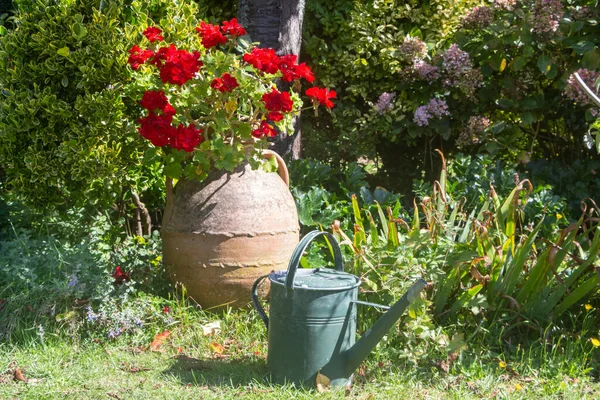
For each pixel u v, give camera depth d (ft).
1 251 14.40
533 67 19.97
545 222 16.48
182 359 12.19
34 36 13.70
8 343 12.37
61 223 15.96
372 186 22.44
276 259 13.67
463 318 13.21
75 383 11.06
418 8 21.01
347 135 21.26
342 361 11.02
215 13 20.70
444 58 19.34
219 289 13.42
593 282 12.79
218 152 13.26
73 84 14.23
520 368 12.00
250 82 13.30
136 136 14.42
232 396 10.69
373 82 21.29
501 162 20.18
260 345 12.73
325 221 16.01
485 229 13.35
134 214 18.02
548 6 18.31
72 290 12.87
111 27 13.98
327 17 20.51
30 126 13.93
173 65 12.40
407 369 11.98
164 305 13.44
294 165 18.19
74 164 13.97
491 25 19.20
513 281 13.20
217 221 13.29
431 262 13.12
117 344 12.64
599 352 12.75
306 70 13.48
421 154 21.84
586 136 14.62
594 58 18.66
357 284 11.07
